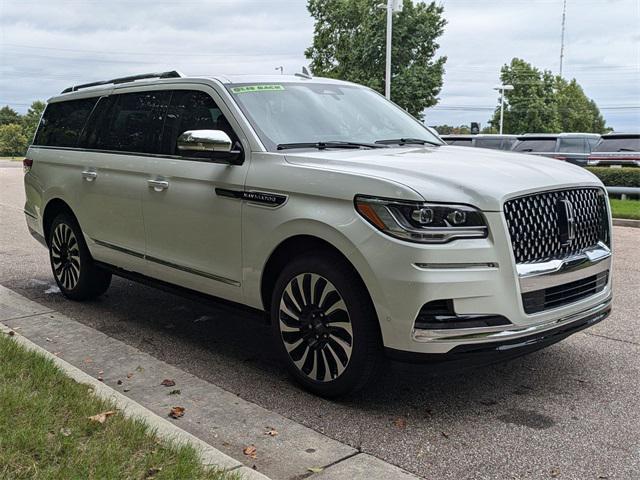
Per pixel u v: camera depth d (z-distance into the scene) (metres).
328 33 43.22
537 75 62.84
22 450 3.07
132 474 2.96
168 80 5.43
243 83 5.01
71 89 7.00
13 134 88.31
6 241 10.28
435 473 3.31
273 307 4.40
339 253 3.97
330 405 4.15
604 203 4.53
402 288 3.62
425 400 4.23
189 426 3.81
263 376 4.66
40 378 3.96
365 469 3.34
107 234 5.85
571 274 4.04
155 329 5.77
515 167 4.19
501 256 3.69
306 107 5.06
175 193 5.00
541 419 3.95
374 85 36.53
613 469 3.36
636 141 20.50
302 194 4.11
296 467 3.35
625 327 5.82
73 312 6.28
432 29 36.47
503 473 3.32
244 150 4.57
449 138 22.73
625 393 4.34
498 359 3.78
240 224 4.49
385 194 3.72
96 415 3.51
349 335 3.94
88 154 6.11
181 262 5.05
